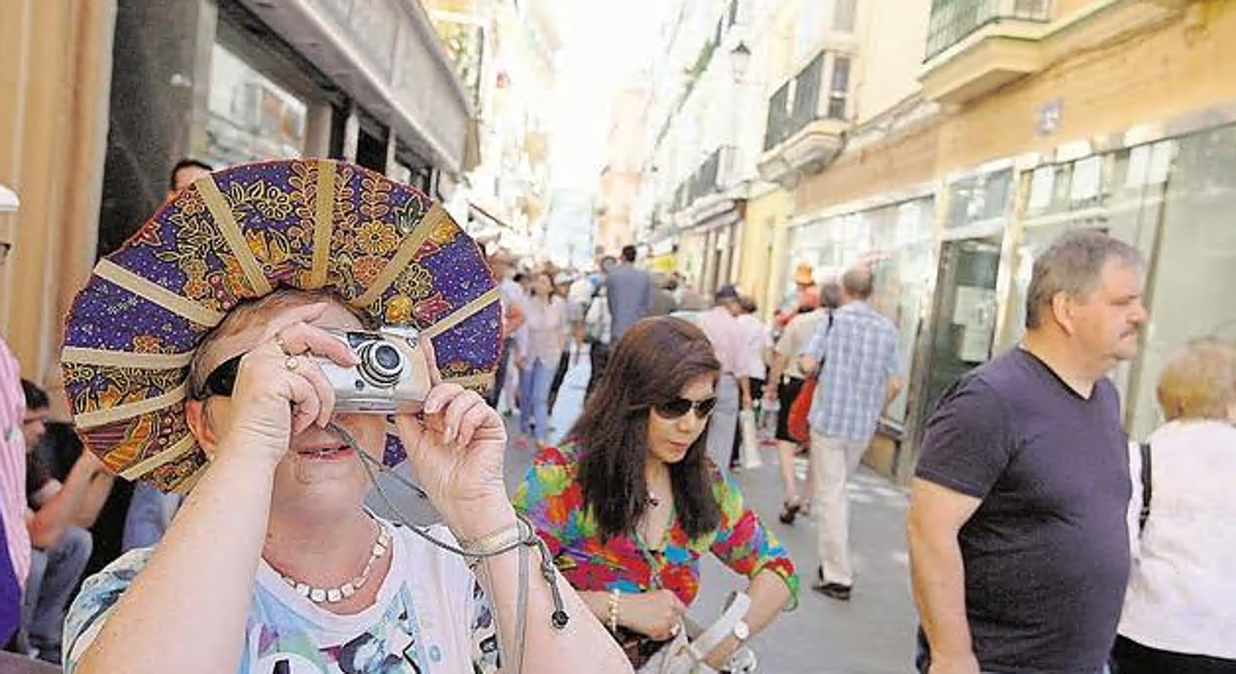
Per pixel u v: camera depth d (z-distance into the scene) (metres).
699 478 2.30
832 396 5.84
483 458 1.21
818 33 14.27
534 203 42.50
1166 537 2.61
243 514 0.97
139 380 1.21
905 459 9.84
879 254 11.92
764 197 20.81
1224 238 5.68
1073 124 7.57
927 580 2.32
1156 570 2.62
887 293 11.52
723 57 27.31
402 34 7.96
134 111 4.34
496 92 25.33
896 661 4.95
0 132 3.26
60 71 3.52
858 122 13.45
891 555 6.98
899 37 11.91
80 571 3.02
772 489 8.82
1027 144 8.31
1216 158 5.83
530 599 1.20
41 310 3.49
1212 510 2.59
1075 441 2.30
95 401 1.20
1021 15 8.16
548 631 1.19
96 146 3.72
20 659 1.91
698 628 2.37
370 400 1.09
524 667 1.18
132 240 1.15
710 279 28.41
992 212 8.87
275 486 1.13
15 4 3.25
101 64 3.73
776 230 19.00
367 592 1.20
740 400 8.56
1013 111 8.62
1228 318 5.54
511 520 1.22
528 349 9.80
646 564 2.25
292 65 6.44
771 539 2.48
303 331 1.08
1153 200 6.45
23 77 3.33
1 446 2.20
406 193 1.23
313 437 1.12
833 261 14.05
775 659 4.82
